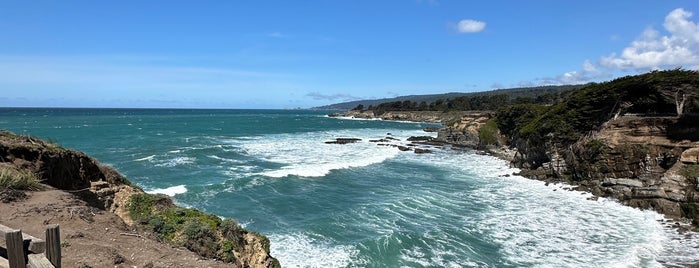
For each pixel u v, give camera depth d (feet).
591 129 100.32
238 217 59.88
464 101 463.01
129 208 36.47
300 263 44.34
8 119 323.57
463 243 52.08
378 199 73.20
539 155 111.34
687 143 76.38
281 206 66.13
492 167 119.14
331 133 237.25
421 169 111.65
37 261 16.06
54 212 27.96
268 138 188.34
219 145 148.25
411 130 284.20
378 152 144.66
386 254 47.67
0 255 17.44
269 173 88.84
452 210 67.67
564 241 53.78
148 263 23.34
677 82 93.71
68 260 21.72
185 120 358.43
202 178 86.33
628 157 83.41
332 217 60.59
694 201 65.31
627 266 45.91
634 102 100.27
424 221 60.59
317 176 91.30
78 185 38.91
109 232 27.17
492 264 46.01
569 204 74.13
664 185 71.26
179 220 33.01
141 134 193.36
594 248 51.42
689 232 58.18
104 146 138.82
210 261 25.61
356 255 46.96
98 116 416.87
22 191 30.91
